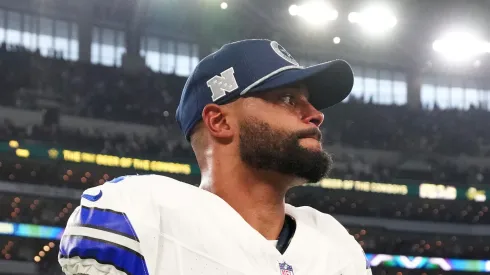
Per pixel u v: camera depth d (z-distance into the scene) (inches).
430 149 643.5
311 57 644.1
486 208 612.4
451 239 596.4
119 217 46.9
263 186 54.2
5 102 557.9
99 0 618.5
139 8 604.7
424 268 582.9
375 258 577.0
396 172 623.8
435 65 666.8
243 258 48.2
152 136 589.9
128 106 598.2
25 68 580.1
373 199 600.4
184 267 47.1
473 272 587.8
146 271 46.0
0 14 588.7
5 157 520.4
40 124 558.9
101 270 45.2
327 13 533.6
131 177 52.0
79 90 593.0
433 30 588.1
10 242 498.9
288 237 54.9
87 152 547.2
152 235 47.0
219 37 641.6
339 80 57.6
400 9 569.6
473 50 573.3
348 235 59.7
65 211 521.0
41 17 605.3
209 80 56.2
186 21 636.1
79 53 613.3
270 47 55.6
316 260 52.4
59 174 531.5
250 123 53.3
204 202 50.9
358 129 641.6
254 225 53.5
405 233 592.4
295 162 52.3
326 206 586.2
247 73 54.1
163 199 49.5
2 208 504.4
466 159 645.9
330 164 54.9
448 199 612.7
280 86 53.4
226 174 54.8
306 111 55.1
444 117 668.7
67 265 46.3
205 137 56.9
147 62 633.6
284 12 598.5
